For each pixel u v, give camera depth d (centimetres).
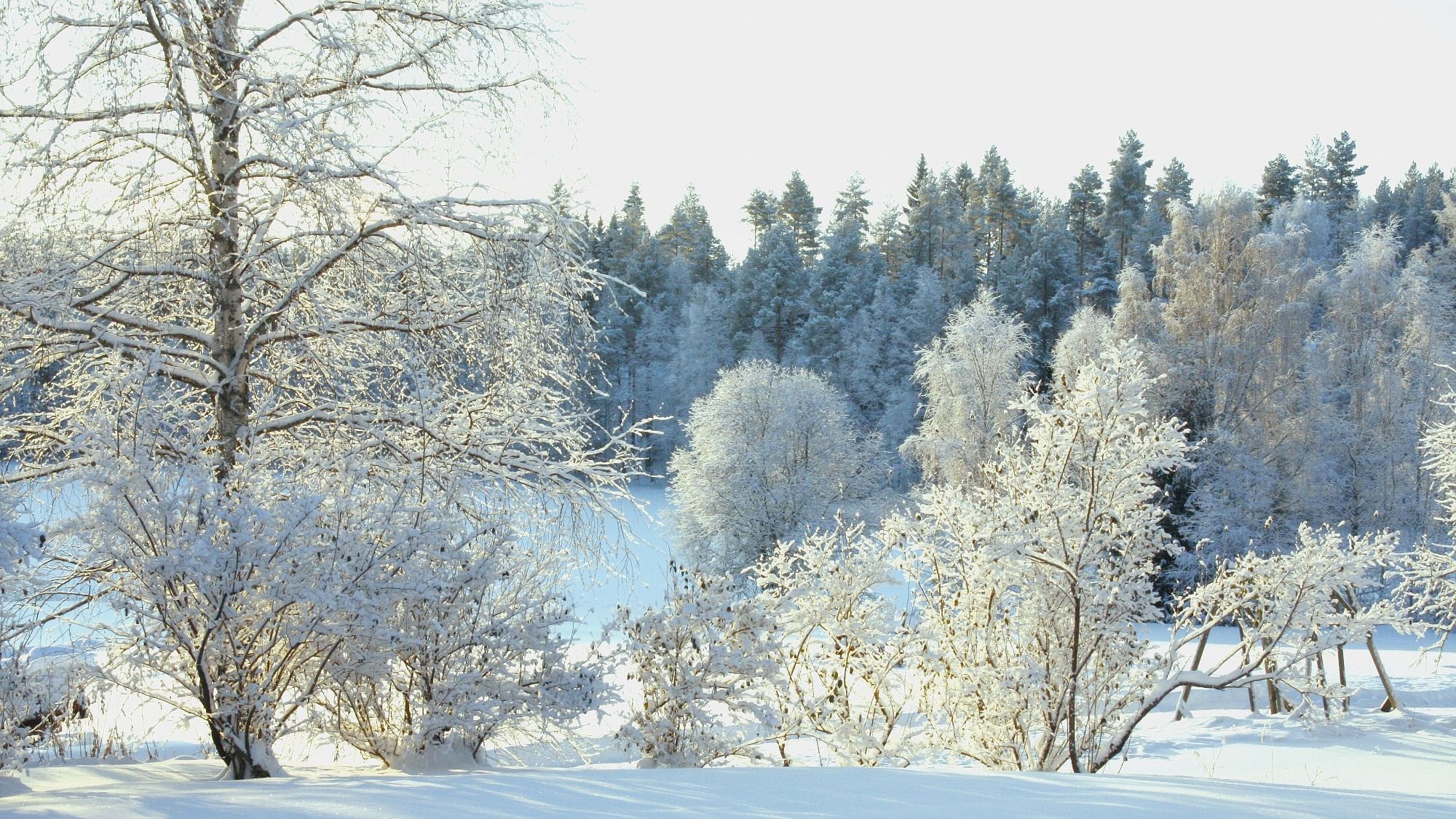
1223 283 3173
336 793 423
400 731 675
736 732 746
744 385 3388
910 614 840
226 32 819
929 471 3180
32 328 795
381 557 628
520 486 916
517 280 818
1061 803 404
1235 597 751
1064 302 5675
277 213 820
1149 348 3062
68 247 772
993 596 778
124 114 747
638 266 6550
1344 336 3469
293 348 923
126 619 673
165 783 536
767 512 3203
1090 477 748
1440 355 3312
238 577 579
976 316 3353
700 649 696
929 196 6869
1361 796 436
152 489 580
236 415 838
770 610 752
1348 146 6925
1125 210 6116
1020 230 6756
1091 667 782
